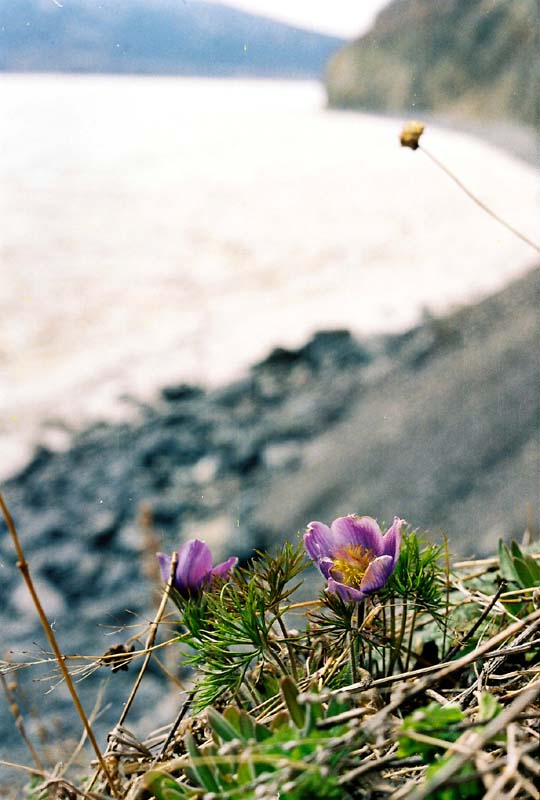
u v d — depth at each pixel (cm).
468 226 1677
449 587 137
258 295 1274
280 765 81
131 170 2570
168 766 94
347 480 567
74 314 1180
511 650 104
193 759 89
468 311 848
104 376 851
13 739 307
